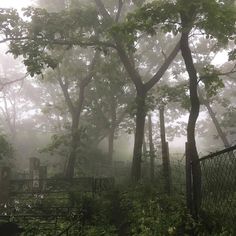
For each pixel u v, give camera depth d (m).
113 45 19.06
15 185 17.72
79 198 13.69
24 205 13.69
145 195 12.96
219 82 12.26
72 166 22.81
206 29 11.41
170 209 10.68
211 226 7.18
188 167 8.80
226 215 6.33
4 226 11.25
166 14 11.09
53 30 17.97
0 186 14.40
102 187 15.41
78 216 11.52
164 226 8.93
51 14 18.36
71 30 19.42
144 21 11.39
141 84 19.19
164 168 14.18
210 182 7.20
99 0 20.36
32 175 19.50
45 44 17.81
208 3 10.12
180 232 8.27
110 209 12.50
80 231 10.62
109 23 19.66
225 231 6.14
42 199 14.60
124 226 11.08
